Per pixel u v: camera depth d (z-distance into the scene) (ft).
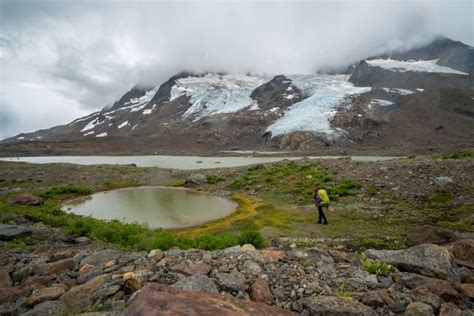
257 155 538.06
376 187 88.99
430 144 543.39
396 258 24.82
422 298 18.45
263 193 103.91
